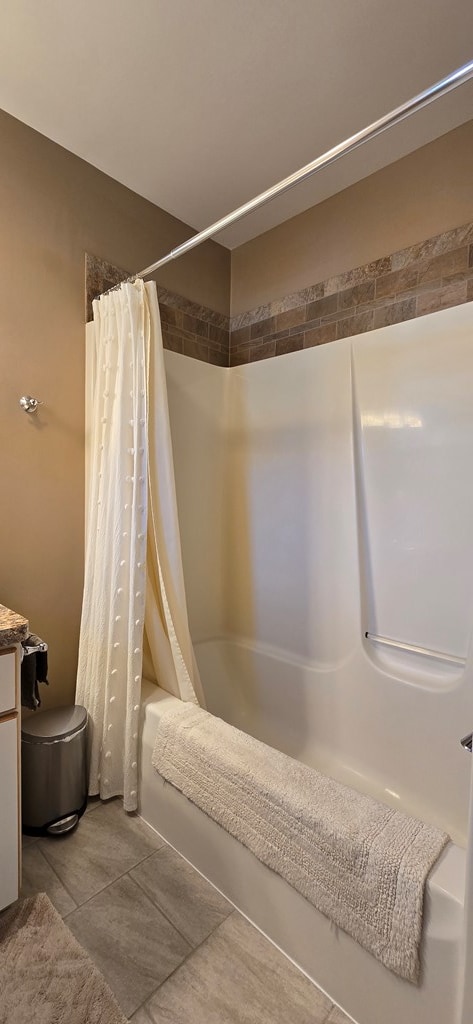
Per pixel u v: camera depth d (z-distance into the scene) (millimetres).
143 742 1467
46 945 1063
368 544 1663
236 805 1130
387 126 915
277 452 1976
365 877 865
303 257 2088
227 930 1114
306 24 1252
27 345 1606
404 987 829
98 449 1610
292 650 1891
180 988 983
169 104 1510
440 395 1489
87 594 1610
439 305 1650
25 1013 922
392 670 1557
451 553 1464
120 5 1197
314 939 982
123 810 1527
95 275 1791
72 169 1713
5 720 1082
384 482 1624
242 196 1985
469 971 728
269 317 2244
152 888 1229
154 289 1486
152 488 1522
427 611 1512
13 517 1603
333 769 1629
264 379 2039
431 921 784
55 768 1416
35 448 1647
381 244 1804
